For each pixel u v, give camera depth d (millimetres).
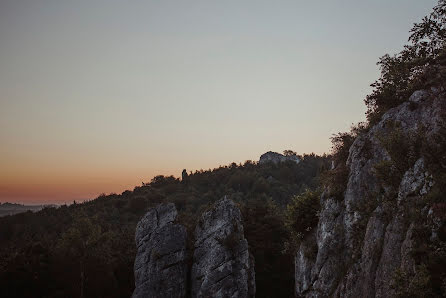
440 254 13578
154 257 51531
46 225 115500
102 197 154125
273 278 59500
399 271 14516
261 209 70125
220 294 47781
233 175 172000
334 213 24969
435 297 13023
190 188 161625
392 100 23672
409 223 16203
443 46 22656
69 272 58219
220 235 51688
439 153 16562
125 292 59719
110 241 71938
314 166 190875
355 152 24609
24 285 54406
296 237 30453
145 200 127938
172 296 49750
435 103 19594
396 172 19297
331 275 23234
